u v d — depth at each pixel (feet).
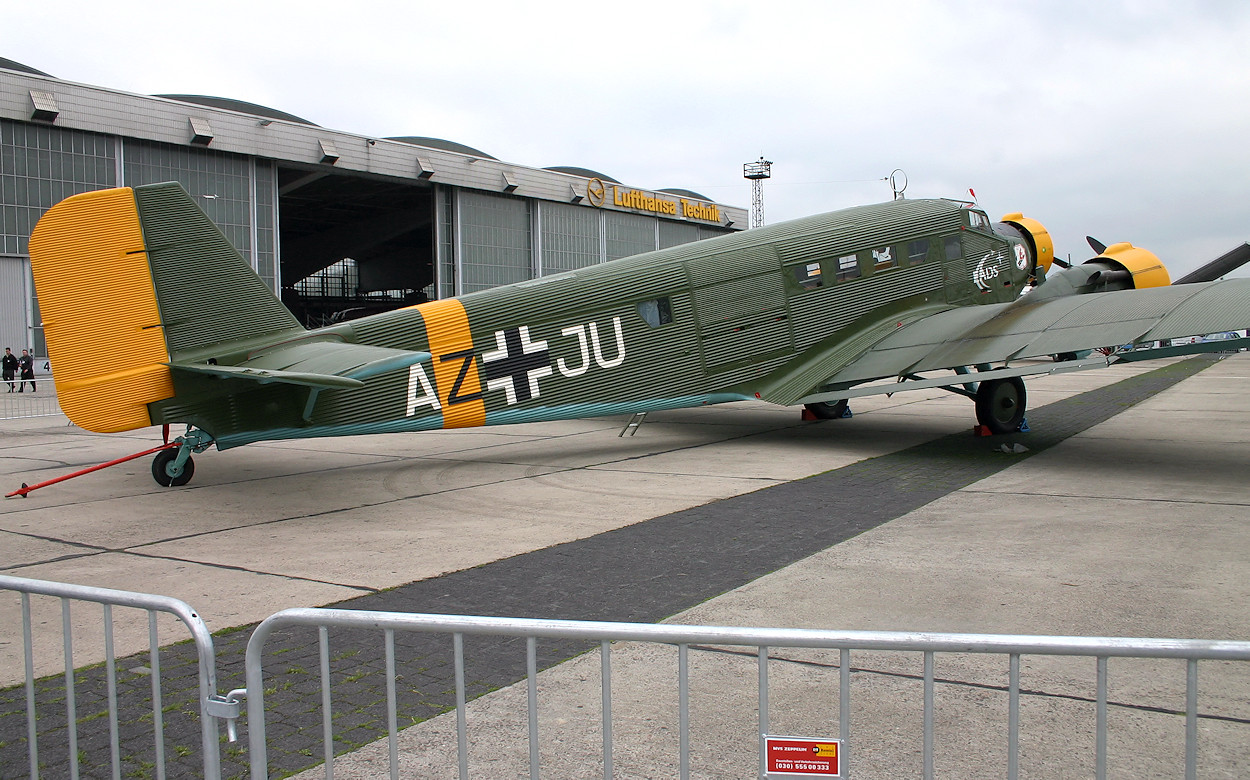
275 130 132.77
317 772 10.94
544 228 169.78
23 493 31.35
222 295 30.60
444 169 152.46
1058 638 7.74
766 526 24.31
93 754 11.57
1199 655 7.52
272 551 22.48
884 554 20.97
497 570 20.27
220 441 31.42
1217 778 10.38
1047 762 10.84
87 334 28.58
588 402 37.50
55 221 27.91
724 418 55.06
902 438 43.06
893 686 13.33
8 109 112.16
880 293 43.75
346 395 32.68
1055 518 24.62
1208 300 32.76
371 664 14.57
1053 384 76.48
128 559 21.88
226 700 9.23
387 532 24.58
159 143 124.36
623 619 16.57
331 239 200.03
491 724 12.20
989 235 47.70
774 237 42.01
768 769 8.32
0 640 16.01
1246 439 40.57
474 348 35.06
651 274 38.93
